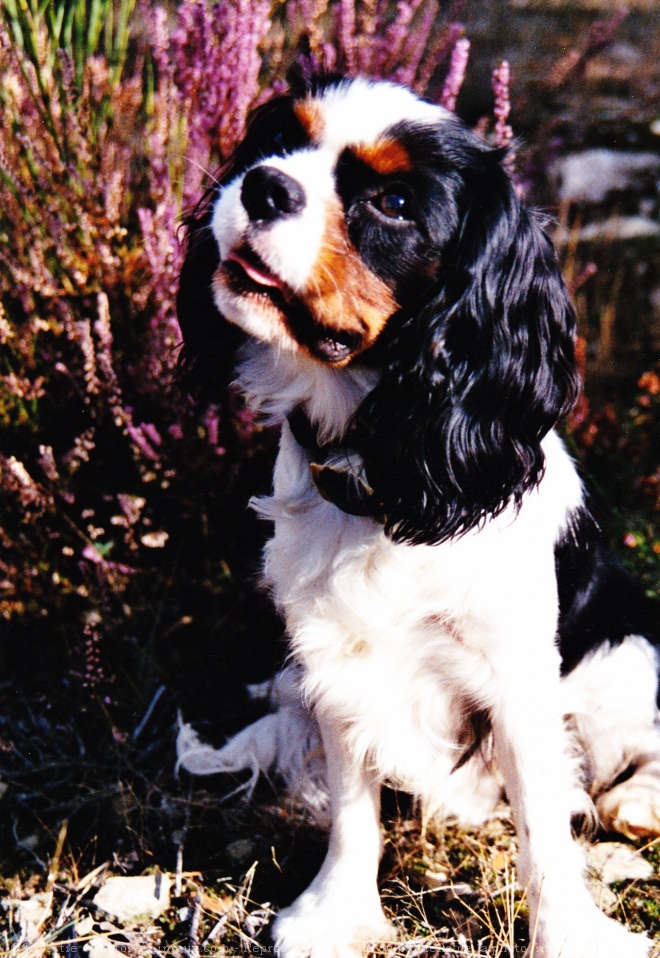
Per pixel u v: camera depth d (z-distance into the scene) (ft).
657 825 3.30
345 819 3.20
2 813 3.46
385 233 2.91
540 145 5.03
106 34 4.04
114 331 3.84
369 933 3.07
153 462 3.78
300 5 4.14
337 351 2.95
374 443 3.03
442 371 2.98
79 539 3.85
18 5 4.00
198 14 3.73
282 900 3.23
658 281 4.93
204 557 3.90
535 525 3.08
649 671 3.44
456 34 4.09
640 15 6.87
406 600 3.05
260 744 3.54
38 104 3.77
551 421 3.11
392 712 3.16
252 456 3.80
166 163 3.75
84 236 3.73
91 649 3.57
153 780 3.52
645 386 4.27
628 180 5.16
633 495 4.14
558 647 3.17
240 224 2.86
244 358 3.26
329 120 2.94
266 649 3.74
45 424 3.84
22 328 3.78
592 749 3.42
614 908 3.16
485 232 2.95
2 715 3.70
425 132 2.93
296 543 3.13
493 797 3.38
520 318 3.03
